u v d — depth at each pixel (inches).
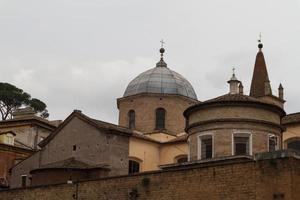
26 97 4212.6
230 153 1801.2
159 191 1502.2
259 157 1338.6
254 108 1845.5
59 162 2187.5
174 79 2822.3
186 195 1446.9
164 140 2556.6
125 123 2763.3
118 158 2162.9
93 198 1652.3
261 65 2790.4
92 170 2087.8
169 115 2723.9
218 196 1386.6
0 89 4126.5
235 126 1820.9
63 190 1739.7
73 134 2271.2
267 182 1312.7
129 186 1573.6
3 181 2659.9
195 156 1867.6
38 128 3110.2
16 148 2805.1
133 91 2797.7
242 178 1357.0
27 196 1834.4
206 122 1855.3
